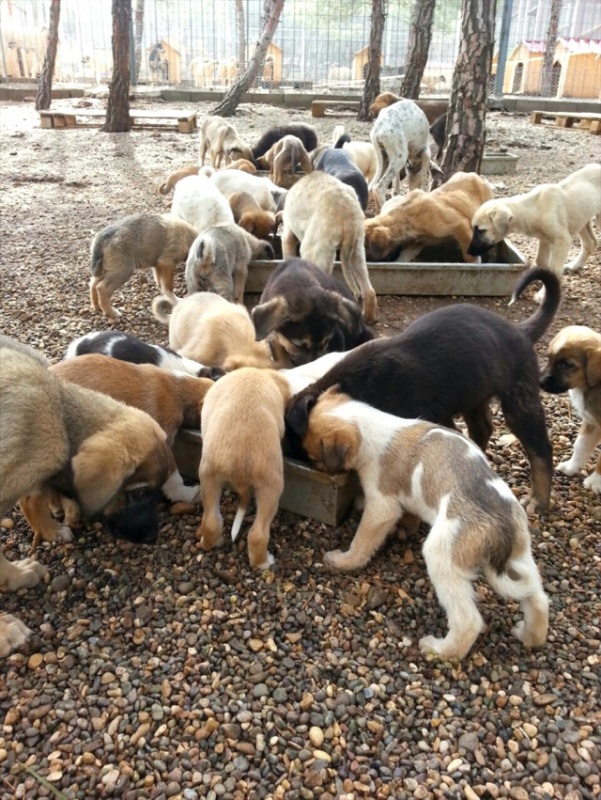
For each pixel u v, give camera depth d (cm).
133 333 213
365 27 923
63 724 94
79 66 999
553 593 118
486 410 148
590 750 93
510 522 101
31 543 126
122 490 111
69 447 108
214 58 939
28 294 236
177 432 136
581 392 140
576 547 128
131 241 219
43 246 284
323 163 339
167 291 234
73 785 86
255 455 112
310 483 126
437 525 104
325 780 88
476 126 339
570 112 776
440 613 113
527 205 245
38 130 597
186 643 106
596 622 112
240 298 238
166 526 129
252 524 127
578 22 1080
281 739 92
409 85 643
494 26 327
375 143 359
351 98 820
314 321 175
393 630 109
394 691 100
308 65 939
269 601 113
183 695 98
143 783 87
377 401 125
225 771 88
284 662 103
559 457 155
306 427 119
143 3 923
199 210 257
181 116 611
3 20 963
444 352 126
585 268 275
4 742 91
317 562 122
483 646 107
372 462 116
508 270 239
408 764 90
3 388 102
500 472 149
